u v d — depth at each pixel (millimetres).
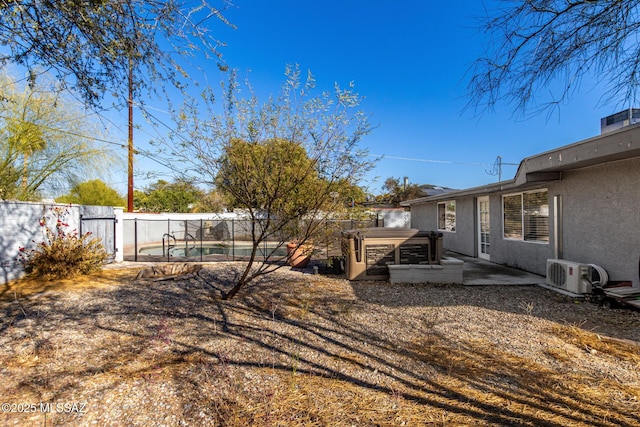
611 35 2598
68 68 3086
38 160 9953
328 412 2309
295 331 4012
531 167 6367
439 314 4691
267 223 5023
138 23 2990
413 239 7301
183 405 2395
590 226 5871
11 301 5629
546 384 2705
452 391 2594
